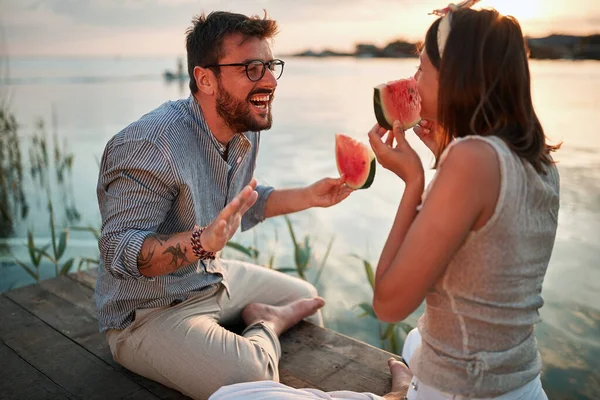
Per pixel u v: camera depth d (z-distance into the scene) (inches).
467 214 51.6
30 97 688.4
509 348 56.4
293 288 118.6
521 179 52.3
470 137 52.9
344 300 168.9
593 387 119.0
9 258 202.2
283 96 664.4
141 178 83.6
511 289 54.9
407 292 54.5
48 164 336.2
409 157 61.9
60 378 96.0
